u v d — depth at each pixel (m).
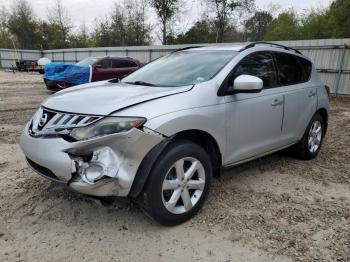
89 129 2.80
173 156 3.04
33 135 3.11
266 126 4.12
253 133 3.94
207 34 39.50
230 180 4.41
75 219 3.32
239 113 3.67
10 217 3.34
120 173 2.78
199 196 3.37
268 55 4.36
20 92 14.37
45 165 2.92
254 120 3.90
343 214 3.58
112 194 2.83
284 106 4.39
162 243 2.98
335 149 6.12
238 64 3.82
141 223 3.28
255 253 2.87
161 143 2.92
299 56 5.03
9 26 58.25
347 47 15.07
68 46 57.72
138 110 2.88
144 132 2.80
